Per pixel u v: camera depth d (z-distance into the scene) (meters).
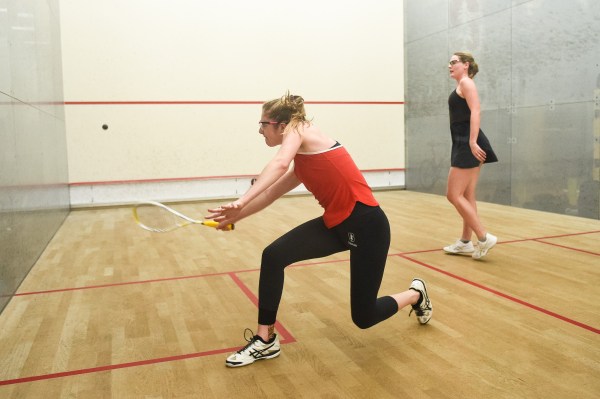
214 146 8.38
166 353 2.43
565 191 6.17
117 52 7.82
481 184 7.48
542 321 2.71
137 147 8.02
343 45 8.90
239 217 2.30
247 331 2.71
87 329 2.76
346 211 2.09
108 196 7.98
